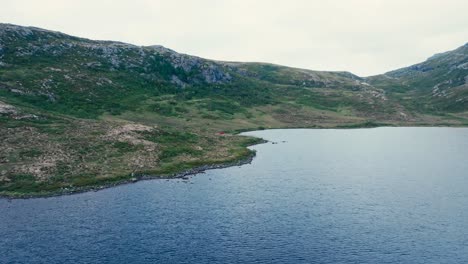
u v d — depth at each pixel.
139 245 54.69
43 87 167.88
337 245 54.19
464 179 91.00
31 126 116.69
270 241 55.75
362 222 62.88
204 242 55.53
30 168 89.25
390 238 56.34
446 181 89.38
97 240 56.41
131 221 63.88
